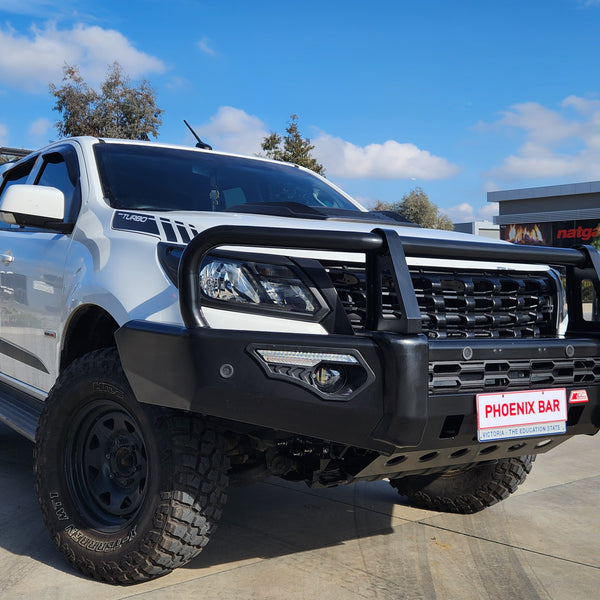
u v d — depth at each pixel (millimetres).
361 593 2650
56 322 3195
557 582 2793
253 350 2271
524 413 2539
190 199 3418
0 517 3451
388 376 2232
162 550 2539
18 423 3480
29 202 3154
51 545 3086
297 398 2256
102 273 2820
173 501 2510
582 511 3699
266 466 2943
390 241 2307
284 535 3279
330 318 2385
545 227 36062
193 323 2326
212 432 2582
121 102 24188
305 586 2697
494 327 2715
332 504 3803
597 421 2791
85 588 2641
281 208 3191
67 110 24000
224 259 2416
